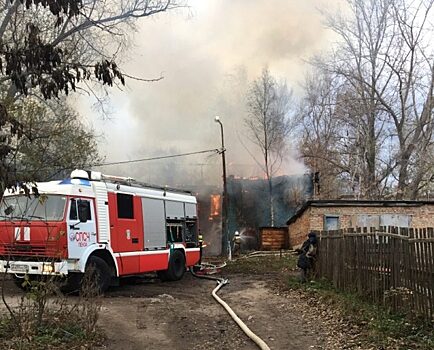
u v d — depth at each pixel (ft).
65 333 23.81
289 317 31.04
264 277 53.11
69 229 36.94
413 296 24.90
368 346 22.56
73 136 75.31
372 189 107.86
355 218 80.23
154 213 48.85
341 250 36.81
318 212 80.23
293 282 43.47
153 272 50.57
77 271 37.22
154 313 32.04
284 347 23.99
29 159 41.52
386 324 24.38
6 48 14.78
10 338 22.57
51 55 14.98
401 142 106.32
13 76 14.99
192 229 57.67
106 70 16.26
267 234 98.12
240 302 37.22
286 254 80.89
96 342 23.91
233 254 91.45
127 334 26.35
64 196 37.45
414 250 25.03
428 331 22.86
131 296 39.70
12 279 42.42
